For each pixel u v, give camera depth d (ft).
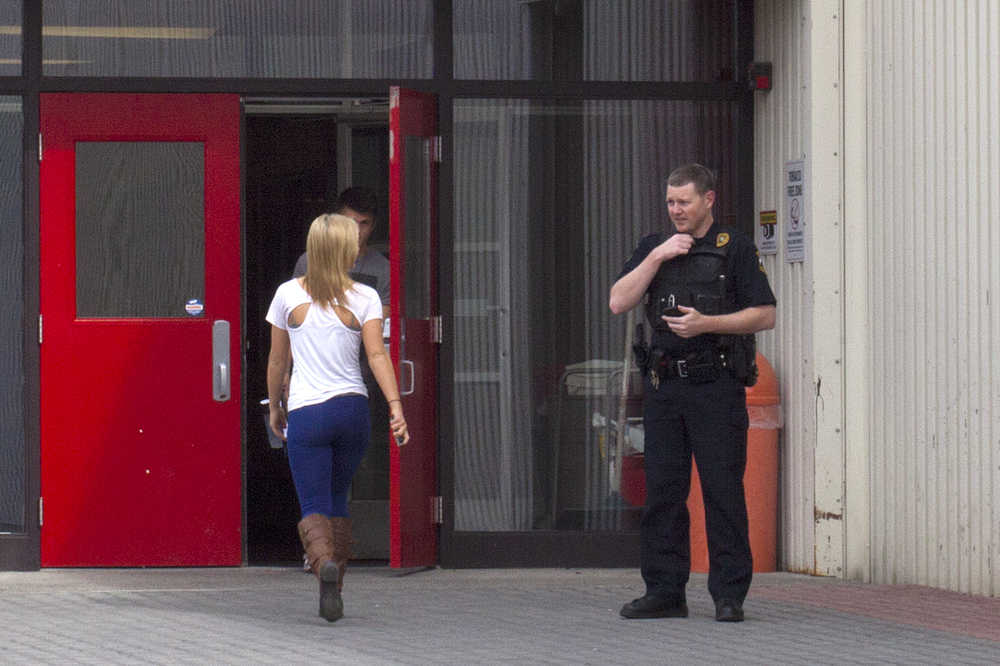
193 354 113.91
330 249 91.97
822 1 110.93
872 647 85.71
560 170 116.57
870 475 111.34
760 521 114.52
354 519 120.98
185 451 114.01
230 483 114.32
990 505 100.78
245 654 82.79
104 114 113.29
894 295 108.58
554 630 90.63
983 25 100.48
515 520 116.26
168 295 114.01
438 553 115.75
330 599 91.50
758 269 92.12
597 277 116.88
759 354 116.47
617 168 116.88
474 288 115.96
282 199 146.00
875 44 109.60
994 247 99.71
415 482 112.47
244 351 114.73
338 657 82.12
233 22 114.21
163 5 113.80
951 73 103.04
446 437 115.14
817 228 111.14
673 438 93.81
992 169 99.76
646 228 116.98
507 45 115.85
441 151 115.14
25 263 112.68
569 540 115.85
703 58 117.50
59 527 113.09
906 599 101.81
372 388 119.65
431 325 115.24
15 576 110.83
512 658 82.12
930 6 104.63
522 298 116.37
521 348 116.37
